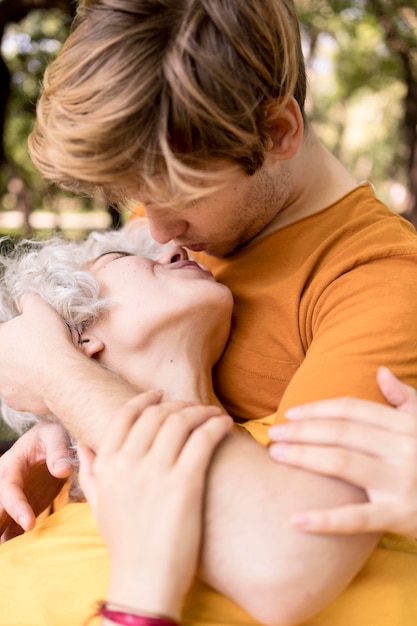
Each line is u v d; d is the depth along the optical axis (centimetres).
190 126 78
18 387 94
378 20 564
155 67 76
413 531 72
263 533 72
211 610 82
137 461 74
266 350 104
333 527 71
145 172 80
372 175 1453
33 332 96
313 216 104
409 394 80
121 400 85
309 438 75
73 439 106
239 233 104
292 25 93
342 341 86
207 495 74
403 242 97
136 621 69
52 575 91
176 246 113
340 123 1345
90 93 77
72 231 347
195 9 77
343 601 84
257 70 81
